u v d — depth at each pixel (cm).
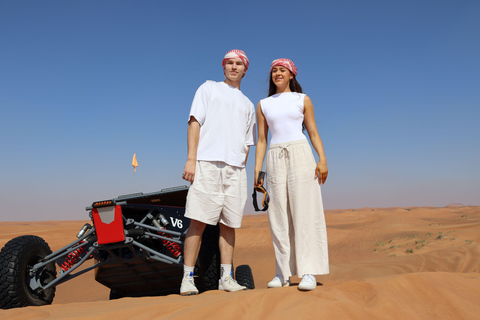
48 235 2956
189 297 331
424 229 2952
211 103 417
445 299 321
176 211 462
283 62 397
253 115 450
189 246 396
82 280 1145
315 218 366
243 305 270
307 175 370
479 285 366
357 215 6731
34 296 416
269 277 1188
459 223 3478
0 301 391
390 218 4672
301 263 355
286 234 372
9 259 393
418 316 281
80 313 282
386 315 271
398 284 333
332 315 257
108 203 406
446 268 1048
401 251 1959
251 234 3216
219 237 434
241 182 426
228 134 415
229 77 438
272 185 381
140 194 429
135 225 439
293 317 248
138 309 269
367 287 324
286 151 377
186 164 403
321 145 379
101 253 467
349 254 2052
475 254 1196
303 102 385
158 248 479
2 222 8762
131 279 504
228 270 416
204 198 398
